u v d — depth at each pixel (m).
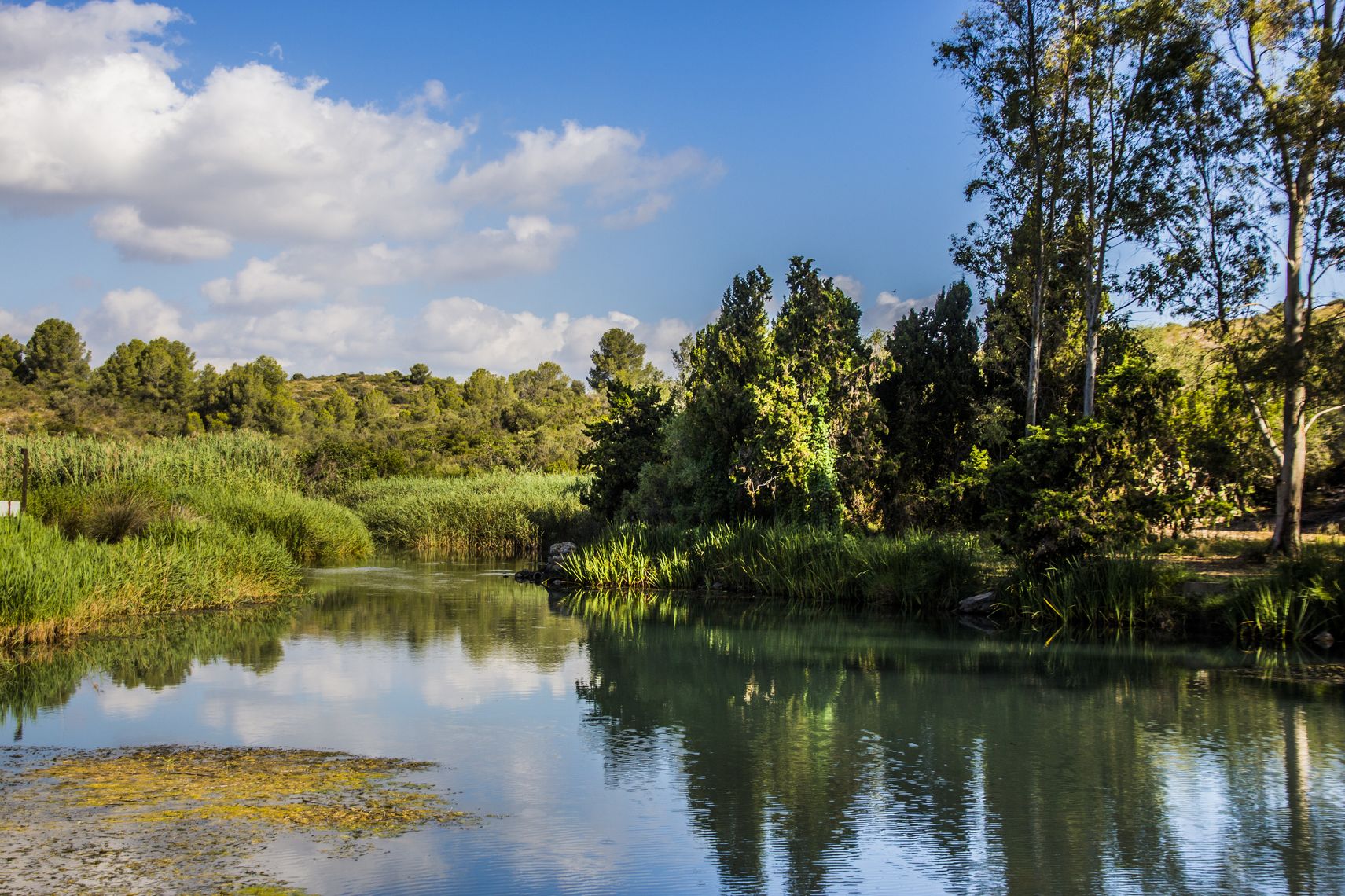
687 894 7.02
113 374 108.56
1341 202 21.25
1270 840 8.27
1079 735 11.73
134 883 6.69
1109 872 7.57
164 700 12.68
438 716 12.27
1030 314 29.08
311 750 10.47
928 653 17.06
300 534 33.25
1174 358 32.91
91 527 23.05
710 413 28.98
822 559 24.62
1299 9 21.69
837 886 7.26
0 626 16.02
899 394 29.61
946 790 9.60
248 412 97.12
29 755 9.97
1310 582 18.03
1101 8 24.92
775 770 10.20
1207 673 15.38
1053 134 25.95
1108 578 19.45
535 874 7.29
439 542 39.59
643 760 10.51
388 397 135.75
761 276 30.30
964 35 26.52
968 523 27.06
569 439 71.00
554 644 17.78
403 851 7.59
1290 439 22.27
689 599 24.78
